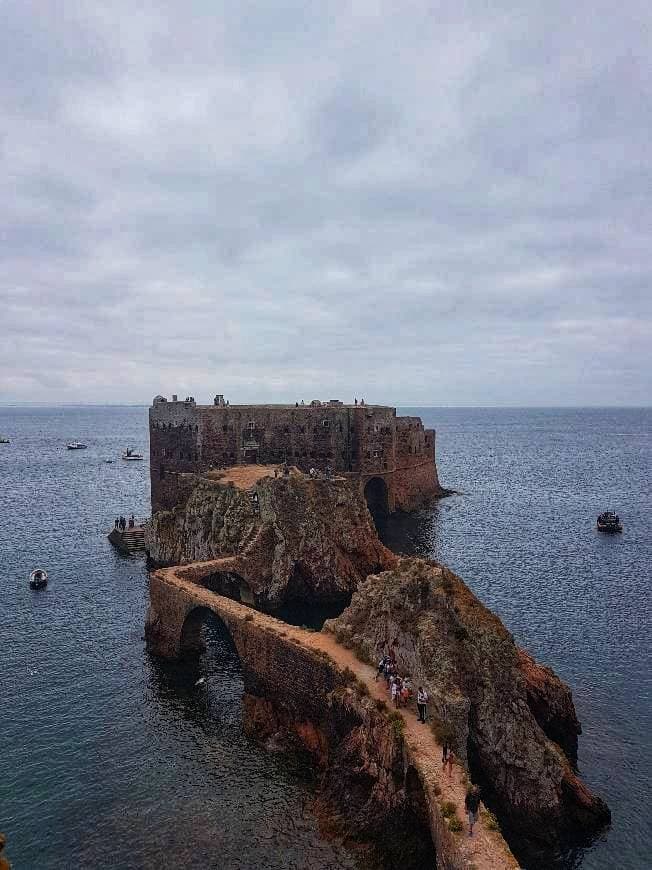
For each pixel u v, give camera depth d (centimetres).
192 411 9594
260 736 4169
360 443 10219
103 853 3177
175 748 4050
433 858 2917
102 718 4412
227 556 6931
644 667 5200
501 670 3525
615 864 3117
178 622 5247
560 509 12706
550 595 7056
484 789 3347
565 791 3384
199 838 3259
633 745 4072
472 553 8906
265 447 10169
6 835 3303
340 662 3912
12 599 7006
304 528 6862
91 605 6794
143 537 9431
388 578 4256
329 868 3038
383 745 3309
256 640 4438
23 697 4722
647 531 10556
